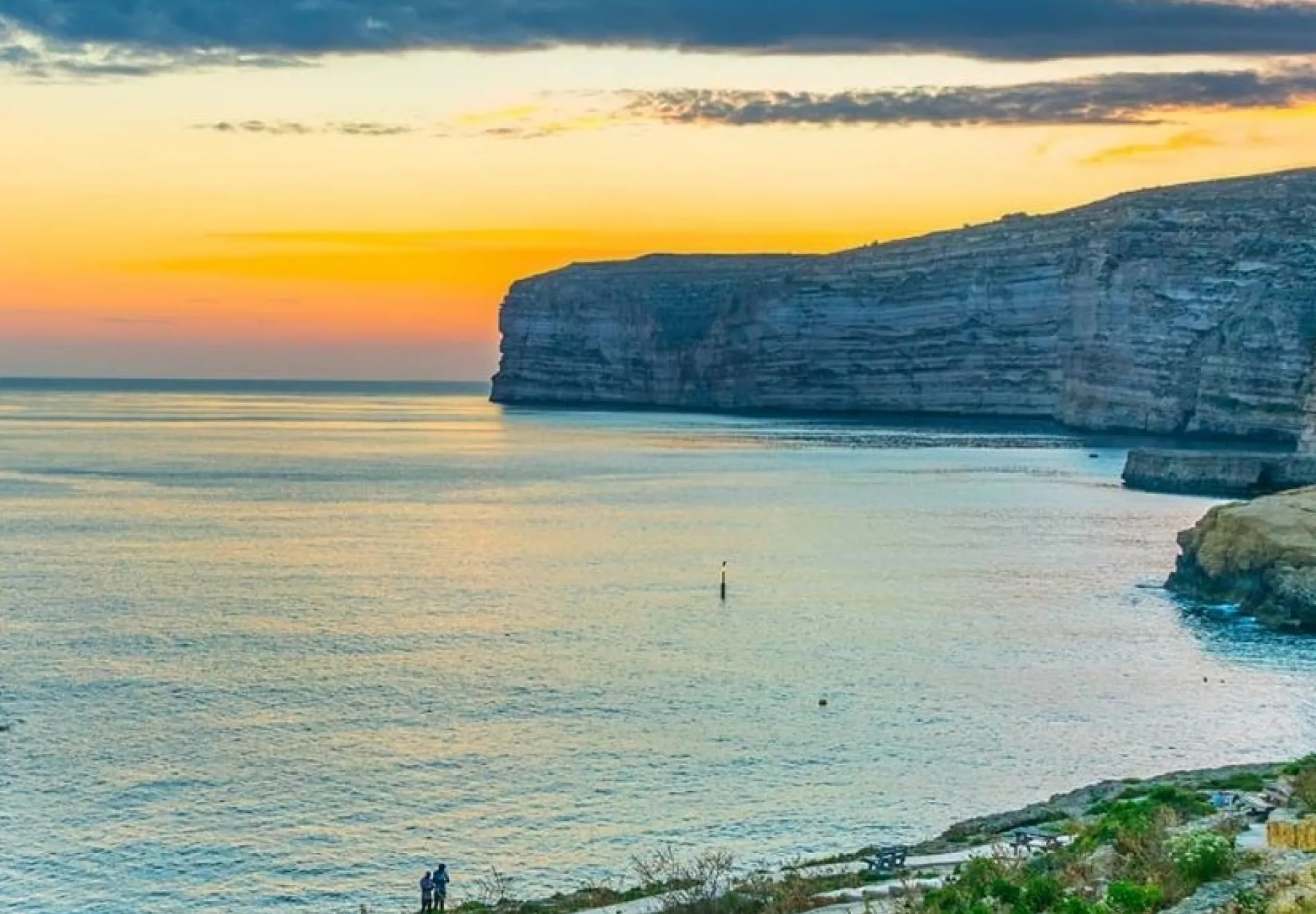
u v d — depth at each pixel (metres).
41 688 66.88
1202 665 73.94
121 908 42.84
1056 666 73.38
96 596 92.69
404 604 90.56
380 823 49.59
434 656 74.88
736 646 77.81
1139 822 38.06
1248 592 89.56
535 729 60.72
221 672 70.56
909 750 58.00
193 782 53.53
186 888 44.28
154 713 62.72
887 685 68.75
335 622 84.31
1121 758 57.12
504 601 92.12
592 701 65.31
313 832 48.75
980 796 52.34
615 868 45.50
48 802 51.22
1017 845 41.47
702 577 102.56
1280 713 64.25
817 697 66.31
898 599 93.38
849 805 51.31
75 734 59.34
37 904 43.00
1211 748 58.66
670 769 55.38
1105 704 65.69
